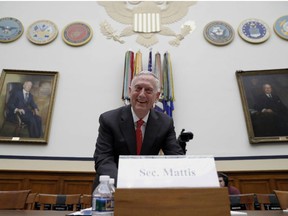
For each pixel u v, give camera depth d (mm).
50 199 2201
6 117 4719
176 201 721
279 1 5785
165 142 1737
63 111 4867
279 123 4691
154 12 5789
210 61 5293
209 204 720
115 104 4949
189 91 5055
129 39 5508
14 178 4320
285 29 5469
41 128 4688
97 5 5855
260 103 4867
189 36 5527
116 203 723
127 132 1668
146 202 721
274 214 1231
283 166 4363
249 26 5559
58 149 4566
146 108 1690
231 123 4781
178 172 771
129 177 760
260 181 4305
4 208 1678
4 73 5055
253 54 5305
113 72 5219
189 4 5879
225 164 4465
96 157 1579
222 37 5453
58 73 5152
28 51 5320
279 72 5074
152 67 5160
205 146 4629
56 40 5449
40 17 5695
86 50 5391
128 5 5898
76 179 4355
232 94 5016
